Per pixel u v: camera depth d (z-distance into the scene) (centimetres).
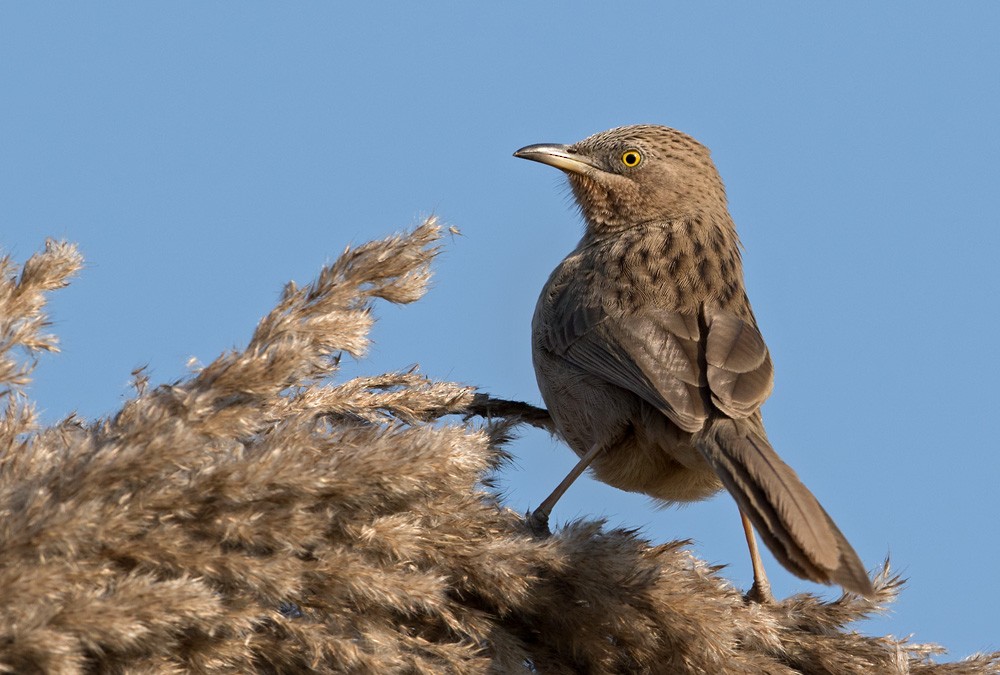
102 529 553
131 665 562
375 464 632
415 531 652
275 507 609
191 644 584
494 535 712
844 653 764
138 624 517
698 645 701
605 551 710
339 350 706
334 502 639
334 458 633
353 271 744
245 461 592
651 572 708
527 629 740
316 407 775
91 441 627
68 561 551
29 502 539
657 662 720
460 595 716
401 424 782
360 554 644
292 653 611
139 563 569
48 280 683
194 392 634
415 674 640
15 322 650
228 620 574
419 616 700
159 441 574
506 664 695
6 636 496
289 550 611
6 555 527
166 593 529
